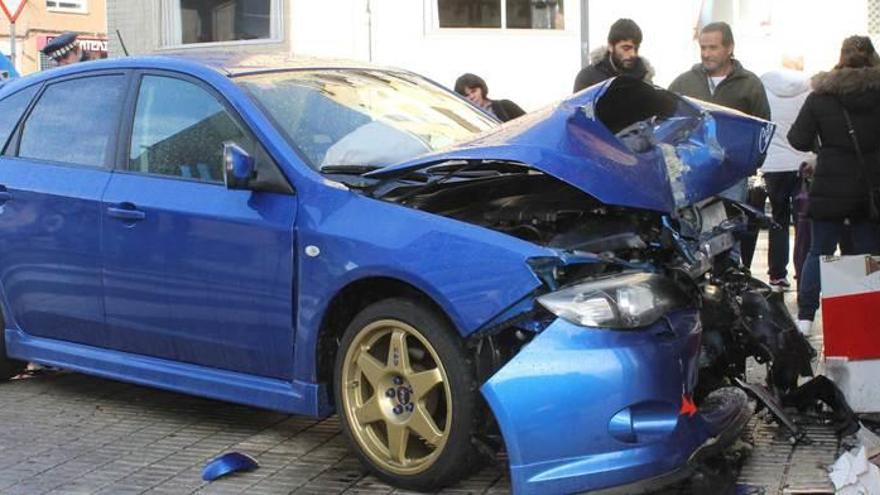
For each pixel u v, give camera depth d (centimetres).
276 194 458
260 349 464
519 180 459
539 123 420
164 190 496
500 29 1204
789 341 484
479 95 839
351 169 465
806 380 534
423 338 411
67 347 544
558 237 417
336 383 443
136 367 512
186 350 493
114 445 497
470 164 441
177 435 511
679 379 396
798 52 1148
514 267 388
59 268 535
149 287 497
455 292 396
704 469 404
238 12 1259
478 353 402
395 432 425
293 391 453
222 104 491
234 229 464
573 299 387
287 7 1207
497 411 384
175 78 515
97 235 515
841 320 486
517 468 382
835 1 1136
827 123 630
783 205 829
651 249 427
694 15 1152
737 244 504
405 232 415
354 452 442
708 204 477
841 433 475
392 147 486
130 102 530
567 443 380
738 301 475
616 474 380
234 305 467
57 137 559
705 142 459
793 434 470
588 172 399
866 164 626
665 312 400
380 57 1190
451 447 407
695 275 430
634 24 698
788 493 410
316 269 437
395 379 427
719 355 454
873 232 648
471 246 399
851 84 616
